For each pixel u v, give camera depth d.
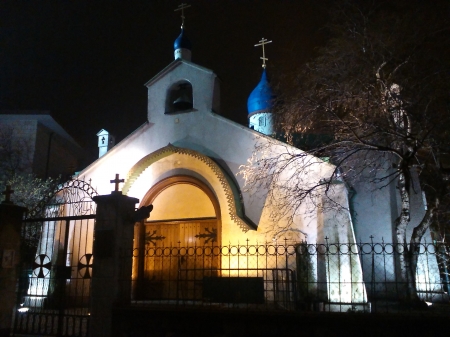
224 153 16.78
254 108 24.42
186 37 23.48
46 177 27.84
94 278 10.16
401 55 14.40
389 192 16.47
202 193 16.73
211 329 9.23
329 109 12.86
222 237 14.89
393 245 10.05
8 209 11.16
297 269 12.77
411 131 13.58
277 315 8.84
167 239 16.77
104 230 10.41
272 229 13.95
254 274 13.77
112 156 18.64
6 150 26.16
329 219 13.27
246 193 15.68
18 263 11.13
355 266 12.53
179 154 16.64
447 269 15.52
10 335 10.48
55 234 16.70
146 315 9.64
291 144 15.42
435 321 8.12
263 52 25.19
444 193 14.51
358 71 14.62
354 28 14.73
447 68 13.59
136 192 17.02
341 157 14.95
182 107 19.11
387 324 8.30
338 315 8.53
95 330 9.74
